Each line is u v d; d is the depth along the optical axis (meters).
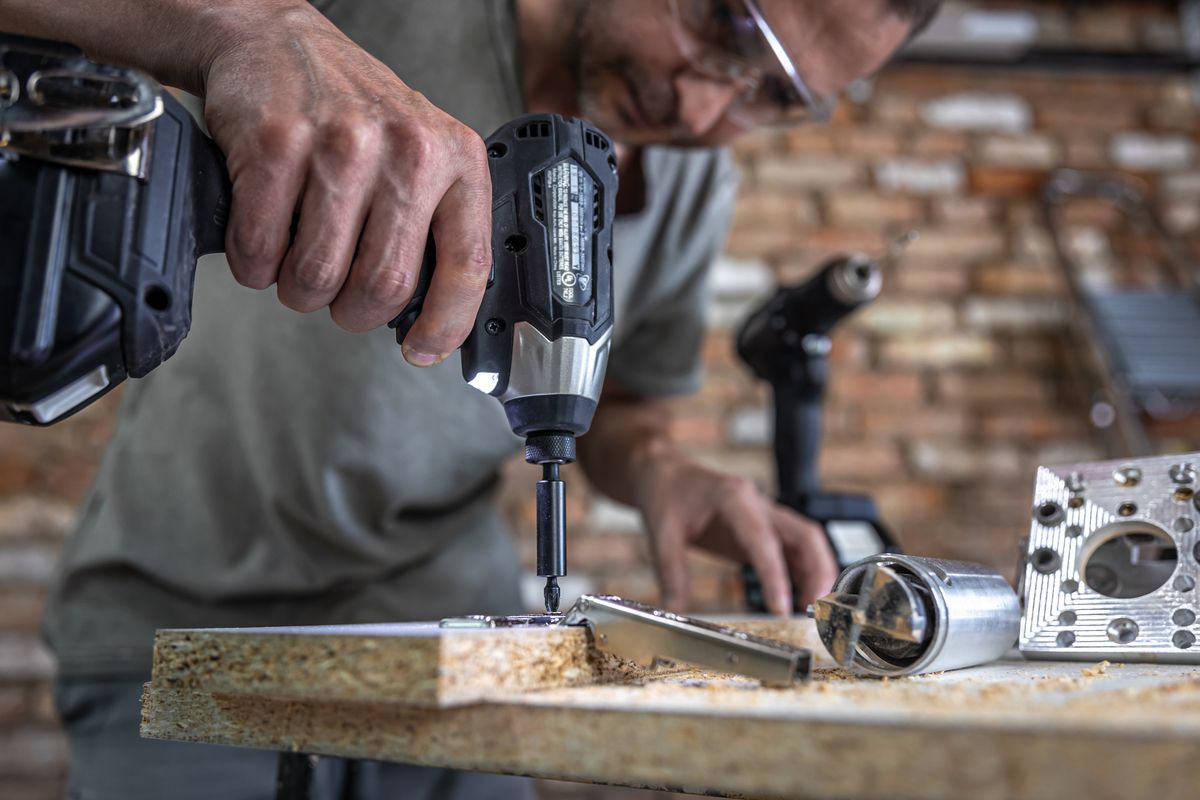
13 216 0.49
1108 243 2.90
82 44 0.63
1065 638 0.72
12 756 2.22
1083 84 2.97
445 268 0.60
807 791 0.39
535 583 2.50
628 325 1.45
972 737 0.37
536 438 0.68
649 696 0.48
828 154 2.83
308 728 0.53
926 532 2.69
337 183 0.56
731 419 2.65
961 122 2.90
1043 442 2.76
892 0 0.99
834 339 2.75
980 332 2.79
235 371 1.13
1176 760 0.34
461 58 1.08
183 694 0.57
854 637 0.59
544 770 0.46
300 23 0.62
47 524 2.31
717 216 1.44
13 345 0.49
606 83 1.08
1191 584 0.69
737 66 1.03
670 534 1.28
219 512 1.15
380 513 1.17
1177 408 2.67
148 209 0.52
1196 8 2.96
